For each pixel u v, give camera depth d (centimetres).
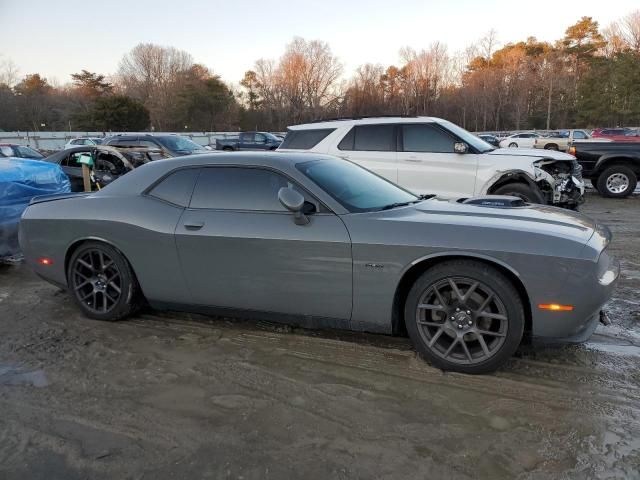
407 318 321
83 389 302
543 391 290
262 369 323
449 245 301
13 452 242
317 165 377
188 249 364
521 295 302
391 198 378
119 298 400
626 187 1142
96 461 234
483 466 227
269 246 339
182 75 7475
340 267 324
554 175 736
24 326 405
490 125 6500
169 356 345
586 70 6744
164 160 407
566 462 228
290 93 7138
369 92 6650
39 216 424
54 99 7344
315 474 223
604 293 289
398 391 293
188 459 235
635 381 302
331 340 366
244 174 365
